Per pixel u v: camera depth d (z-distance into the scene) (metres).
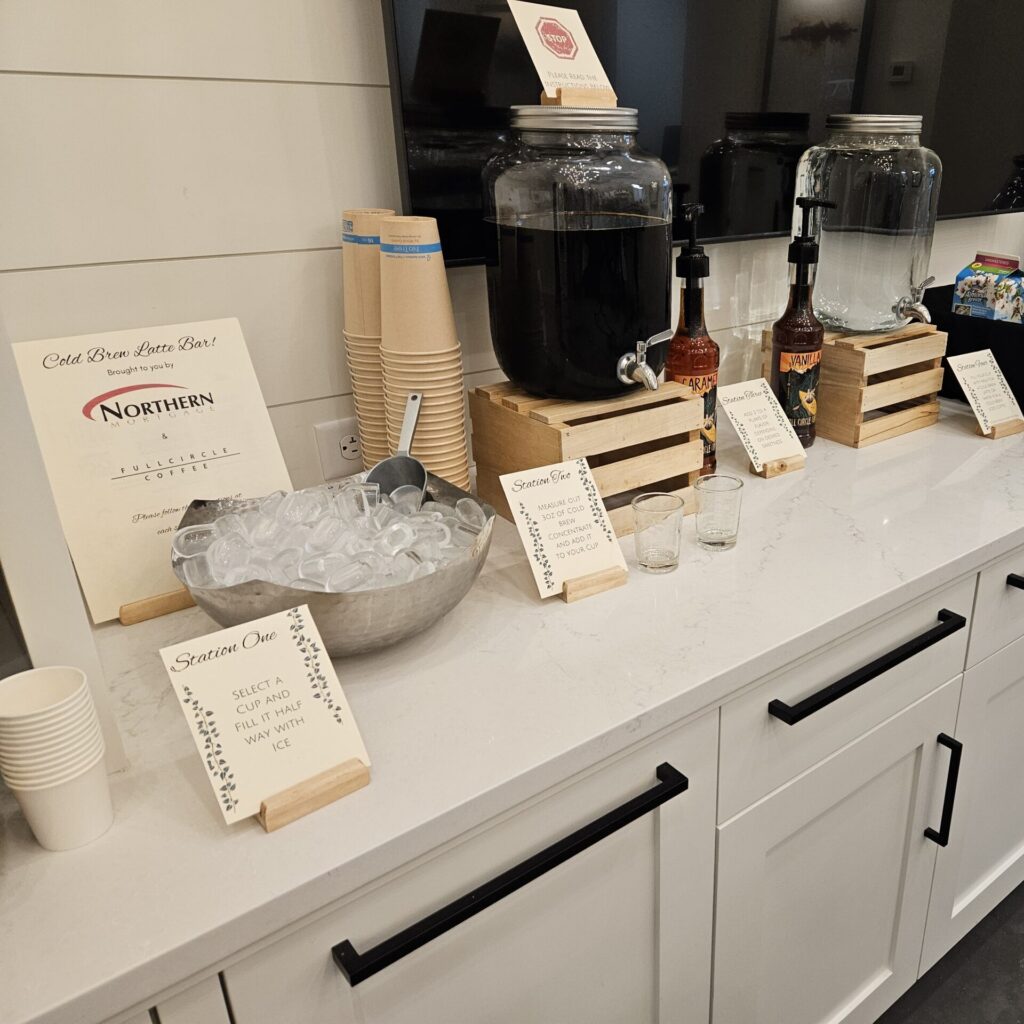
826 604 0.90
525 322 0.98
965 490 1.18
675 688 0.77
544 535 0.92
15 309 0.94
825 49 1.36
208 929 0.56
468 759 0.70
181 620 0.94
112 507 0.93
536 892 0.76
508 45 1.09
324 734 0.68
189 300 1.03
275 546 0.83
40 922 0.57
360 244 1.04
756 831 0.94
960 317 1.46
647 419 1.01
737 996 1.03
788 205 1.44
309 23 1.01
